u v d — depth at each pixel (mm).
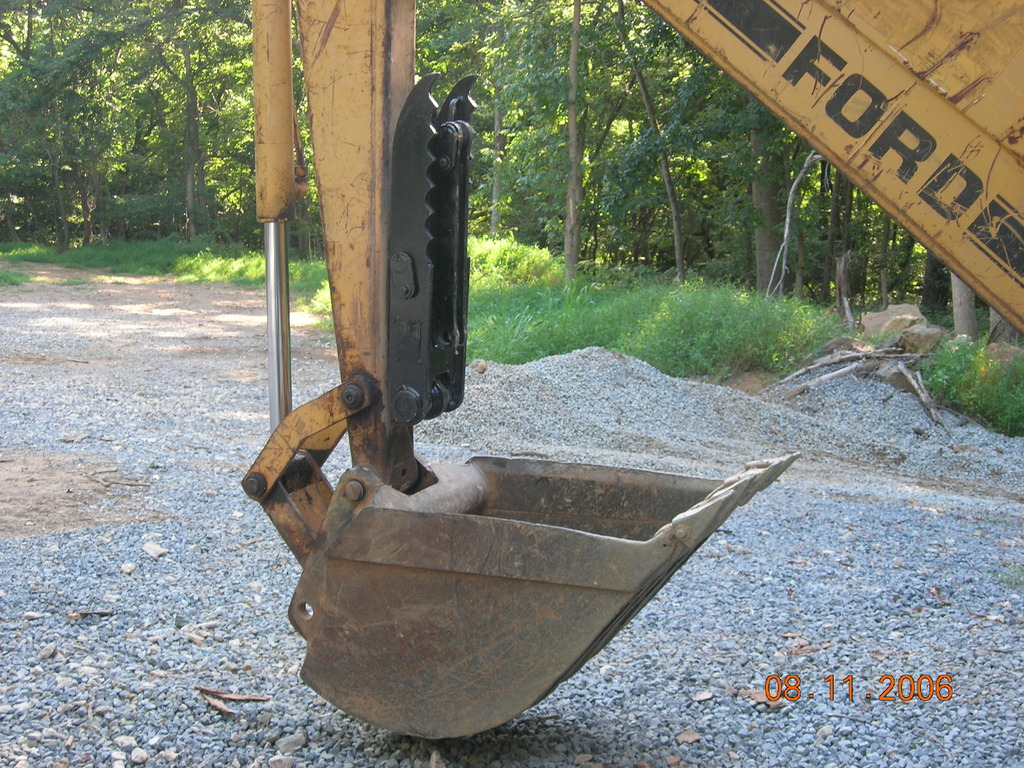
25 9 48031
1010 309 2602
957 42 2531
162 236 53875
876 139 2652
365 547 3049
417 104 3021
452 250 3143
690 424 11531
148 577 5199
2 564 5270
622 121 35250
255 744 3369
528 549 2889
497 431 10312
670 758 3379
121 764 3162
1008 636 4812
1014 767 3387
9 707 3525
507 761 3287
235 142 50094
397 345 3119
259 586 5133
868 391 12812
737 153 23297
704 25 2785
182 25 44781
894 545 6660
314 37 3176
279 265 3381
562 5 23156
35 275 34031
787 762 3402
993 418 12438
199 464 8094
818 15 2664
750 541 6566
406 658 3035
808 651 4539
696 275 26234
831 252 26047
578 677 4117
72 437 9031
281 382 3422
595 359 12602
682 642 4609
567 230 23219
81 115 46438
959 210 2604
